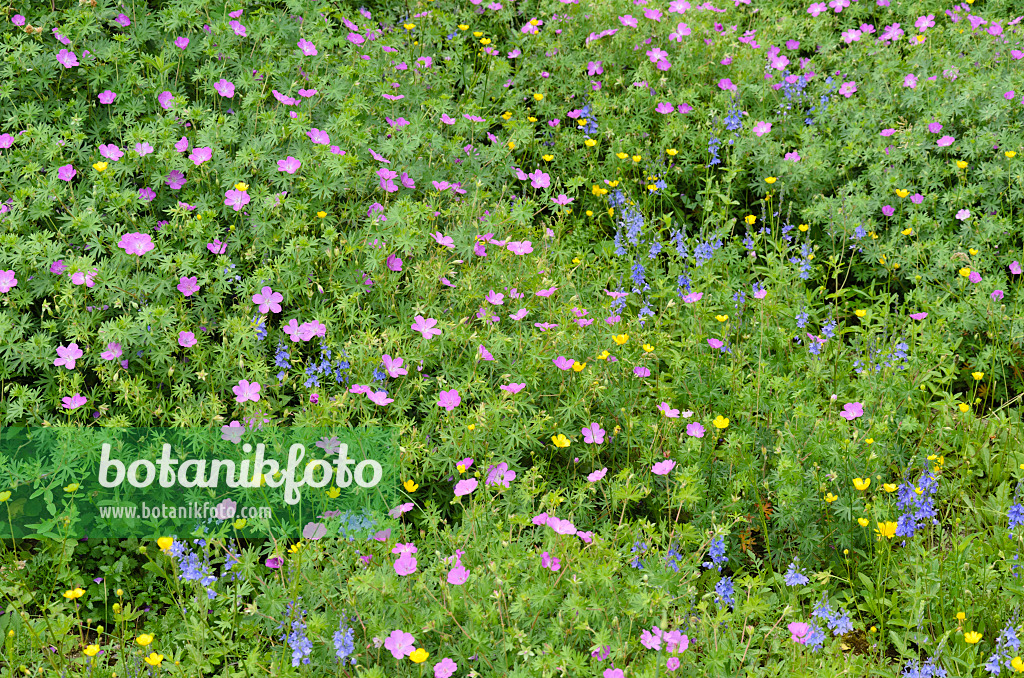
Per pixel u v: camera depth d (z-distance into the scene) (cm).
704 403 228
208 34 250
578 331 229
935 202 262
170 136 235
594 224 268
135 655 203
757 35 297
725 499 216
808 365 236
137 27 249
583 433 218
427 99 262
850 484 216
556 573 201
